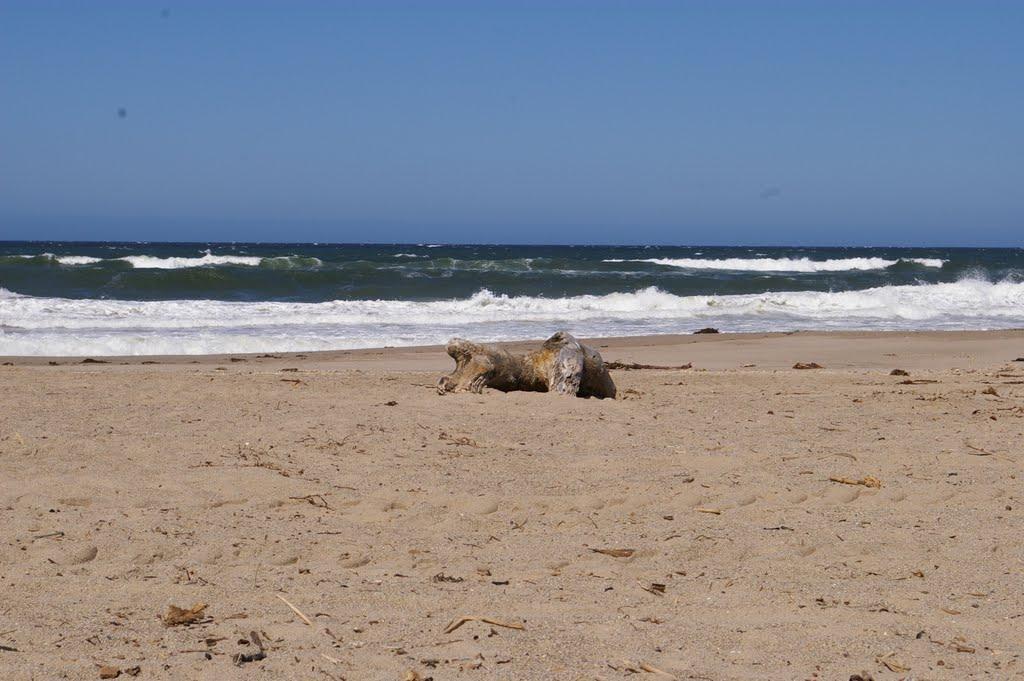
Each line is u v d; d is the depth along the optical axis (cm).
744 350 1880
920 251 13075
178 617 403
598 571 477
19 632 386
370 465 668
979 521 570
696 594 448
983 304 3244
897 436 812
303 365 1560
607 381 1056
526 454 711
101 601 424
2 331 1972
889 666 368
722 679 354
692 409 952
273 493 598
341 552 498
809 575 475
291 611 417
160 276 3362
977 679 358
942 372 1398
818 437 804
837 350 1884
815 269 5606
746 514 580
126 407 887
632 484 636
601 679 353
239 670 355
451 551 504
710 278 4078
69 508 559
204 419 823
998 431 843
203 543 503
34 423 789
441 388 1023
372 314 2548
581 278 3950
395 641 386
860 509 596
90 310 2402
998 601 441
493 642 386
